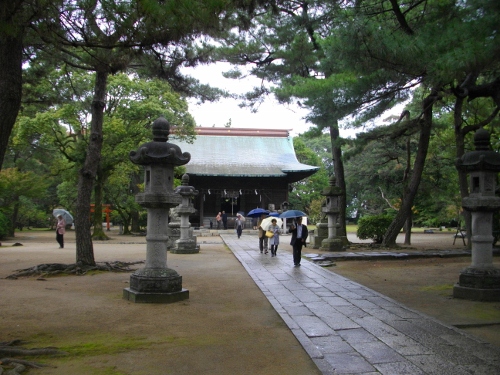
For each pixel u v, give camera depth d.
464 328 6.67
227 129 48.50
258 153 46.31
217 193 45.12
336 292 9.27
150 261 8.41
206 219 44.22
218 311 7.46
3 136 5.68
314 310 7.55
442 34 7.55
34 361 4.82
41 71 12.94
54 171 29.78
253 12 8.84
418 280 11.48
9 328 6.24
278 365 4.84
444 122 23.41
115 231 44.25
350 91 10.27
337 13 10.45
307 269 13.10
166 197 8.34
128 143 26.67
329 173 65.81
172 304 7.96
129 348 5.37
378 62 8.54
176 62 10.59
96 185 29.52
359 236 24.03
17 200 31.59
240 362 4.92
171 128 31.11
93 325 6.45
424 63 7.89
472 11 7.57
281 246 22.75
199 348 5.40
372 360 4.98
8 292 9.06
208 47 11.16
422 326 6.51
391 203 38.50
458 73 7.01
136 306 7.77
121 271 12.44
